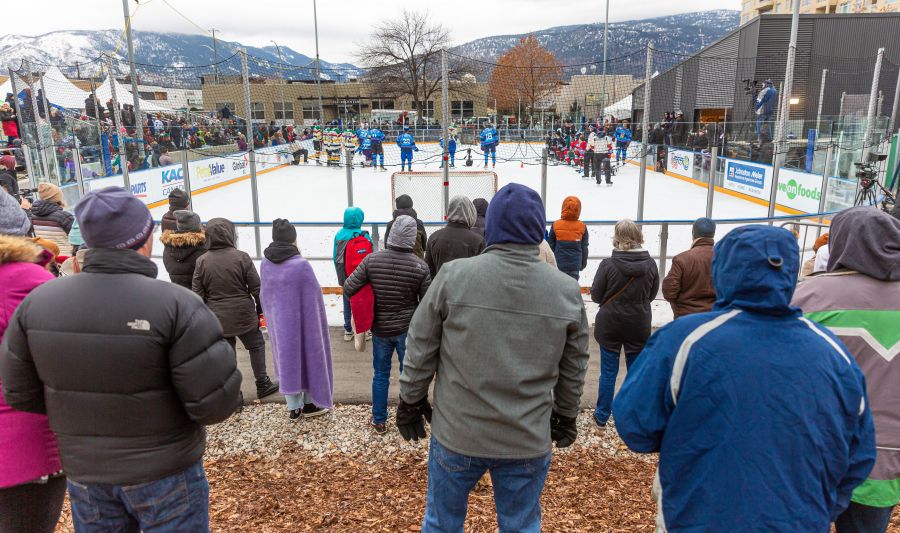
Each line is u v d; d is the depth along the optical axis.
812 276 2.36
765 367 1.54
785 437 1.51
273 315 4.27
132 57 18.16
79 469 1.95
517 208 2.10
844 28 23.73
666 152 23.72
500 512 2.26
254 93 47.28
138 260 1.95
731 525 1.52
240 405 4.64
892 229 2.13
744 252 1.62
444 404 2.20
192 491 2.09
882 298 2.14
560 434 2.41
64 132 14.16
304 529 3.09
